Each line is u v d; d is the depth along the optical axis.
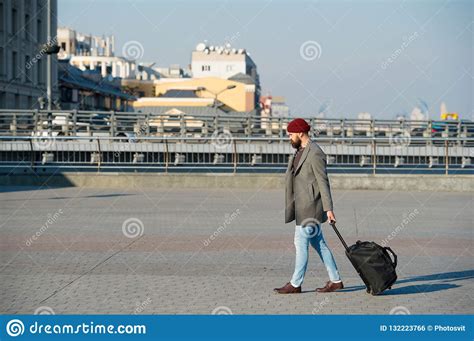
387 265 8.56
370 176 26.17
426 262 10.90
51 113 36.72
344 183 26.28
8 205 19.67
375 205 20.45
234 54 139.50
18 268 10.22
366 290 8.82
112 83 87.19
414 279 9.62
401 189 25.98
